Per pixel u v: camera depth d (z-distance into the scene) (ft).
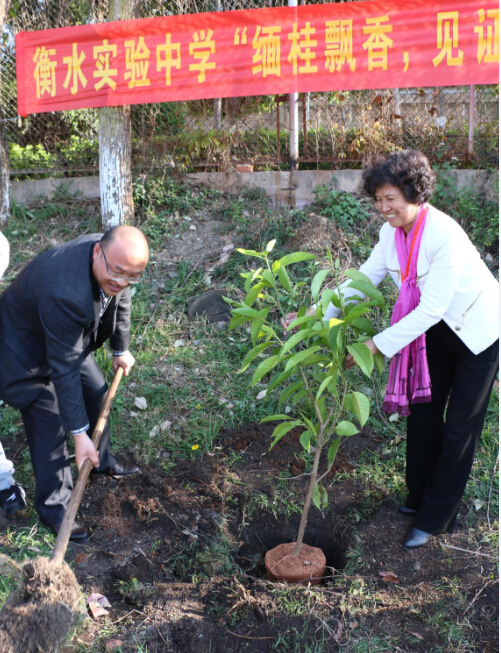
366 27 16.15
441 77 15.93
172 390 13.98
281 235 17.80
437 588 9.26
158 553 10.32
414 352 9.49
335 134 19.16
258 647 8.46
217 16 16.88
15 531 10.55
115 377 11.23
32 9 19.44
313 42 16.55
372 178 8.78
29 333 9.77
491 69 15.62
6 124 21.31
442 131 18.80
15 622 7.32
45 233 19.27
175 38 17.17
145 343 15.42
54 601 7.54
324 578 10.00
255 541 11.03
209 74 17.19
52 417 10.32
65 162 21.02
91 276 8.90
